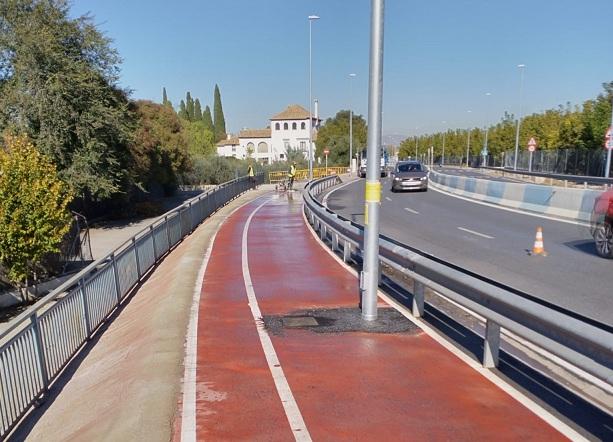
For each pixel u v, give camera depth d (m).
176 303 8.08
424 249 12.43
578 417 4.25
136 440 4.05
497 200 23.91
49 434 5.24
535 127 61.28
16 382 5.50
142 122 31.38
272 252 12.97
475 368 5.30
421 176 32.53
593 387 4.84
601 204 11.32
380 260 8.46
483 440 3.91
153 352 6.00
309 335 6.45
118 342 7.61
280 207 26.23
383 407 4.48
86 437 4.62
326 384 4.98
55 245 12.71
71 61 22.58
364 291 6.95
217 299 8.42
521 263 10.59
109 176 24.50
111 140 24.73
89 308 8.14
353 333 6.47
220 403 4.64
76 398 6.03
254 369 5.41
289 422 4.27
